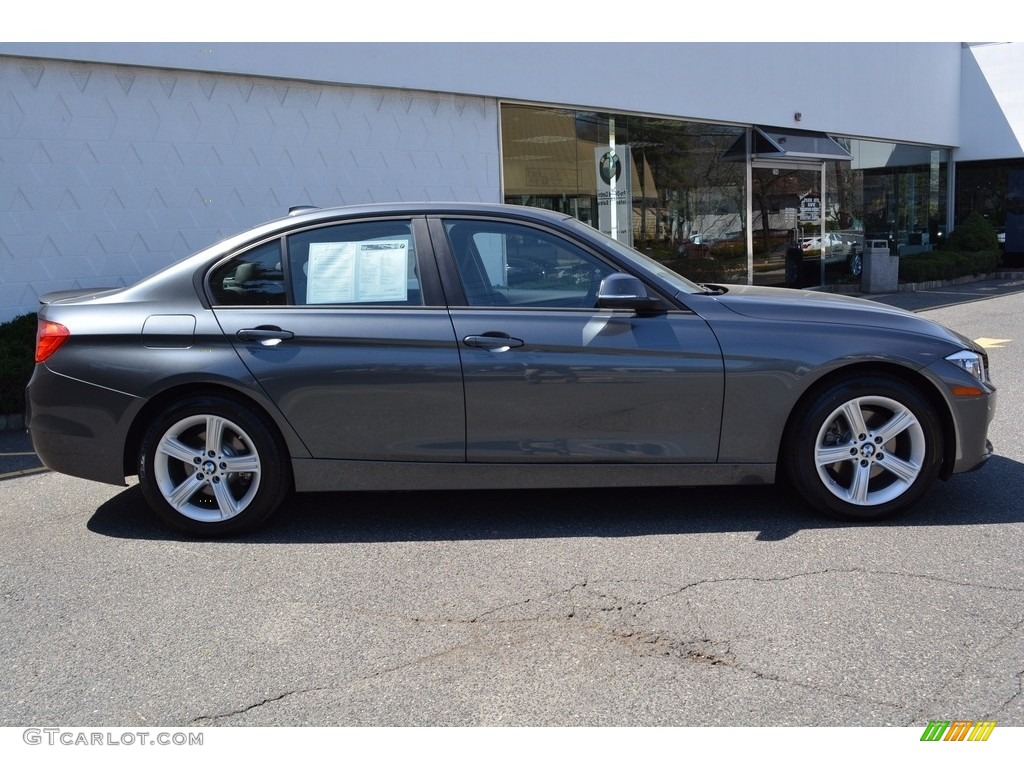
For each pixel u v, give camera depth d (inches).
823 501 181.8
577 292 182.4
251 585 162.7
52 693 127.9
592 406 177.9
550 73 477.1
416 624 144.9
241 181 375.2
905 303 621.0
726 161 605.3
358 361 178.5
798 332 178.5
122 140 343.0
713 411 178.2
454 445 180.2
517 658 133.2
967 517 185.0
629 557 169.0
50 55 319.9
